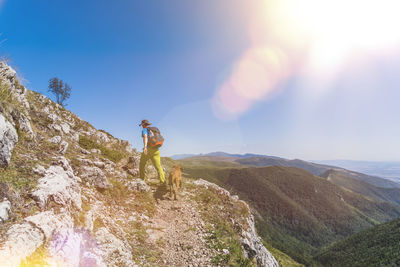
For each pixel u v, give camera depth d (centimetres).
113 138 1552
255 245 834
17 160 370
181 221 645
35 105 911
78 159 654
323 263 13462
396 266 9269
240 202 1110
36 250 229
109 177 726
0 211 235
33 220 254
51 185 342
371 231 14738
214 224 673
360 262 11444
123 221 534
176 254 480
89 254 316
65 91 2616
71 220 328
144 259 424
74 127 1181
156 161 826
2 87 448
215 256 498
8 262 189
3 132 327
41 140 590
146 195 736
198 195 905
